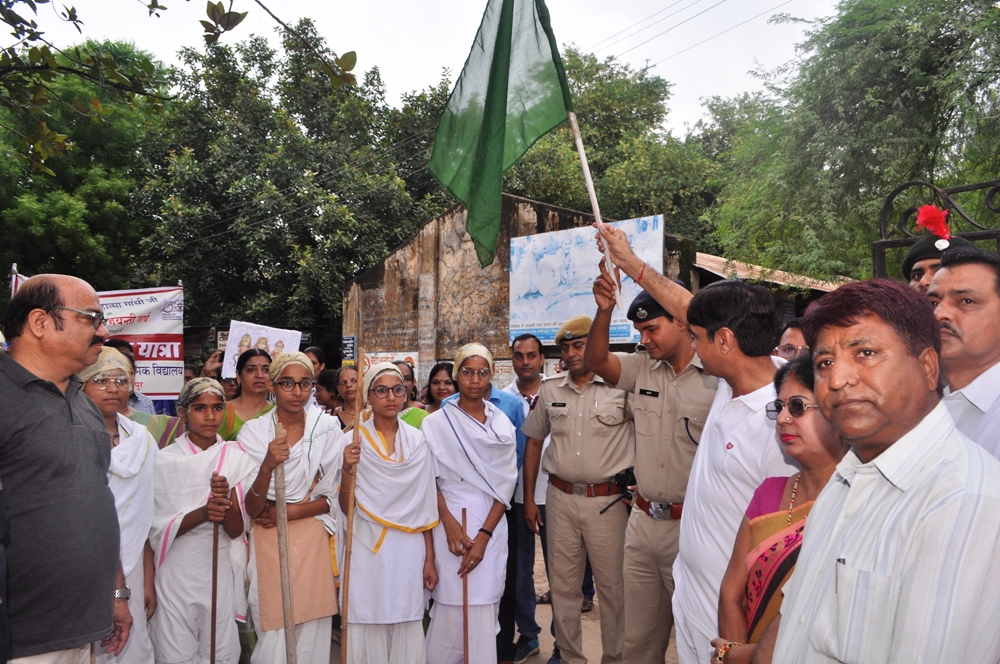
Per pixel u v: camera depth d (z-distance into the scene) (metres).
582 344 4.23
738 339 2.56
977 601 1.17
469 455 4.24
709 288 2.66
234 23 3.30
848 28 10.18
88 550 2.59
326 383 6.98
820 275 9.82
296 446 4.05
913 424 1.34
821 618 1.36
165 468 3.80
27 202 15.59
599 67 24.84
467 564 4.09
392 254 14.58
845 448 2.09
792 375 2.13
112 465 3.34
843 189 10.05
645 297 3.39
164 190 17.12
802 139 10.56
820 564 1.43
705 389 3.33
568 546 4.22
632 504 3.65
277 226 16.78
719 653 2.13
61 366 2.62
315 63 17.59
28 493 2.48
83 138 16.83
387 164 18.17
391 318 14.62
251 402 4.83
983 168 9.35
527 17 3.34
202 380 3.97
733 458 2.53
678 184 21.53
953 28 9.35
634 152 21.91
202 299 18.14
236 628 3.88
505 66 3.30
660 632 3.47
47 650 2.49
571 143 23.28
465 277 13.27
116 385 3.48
